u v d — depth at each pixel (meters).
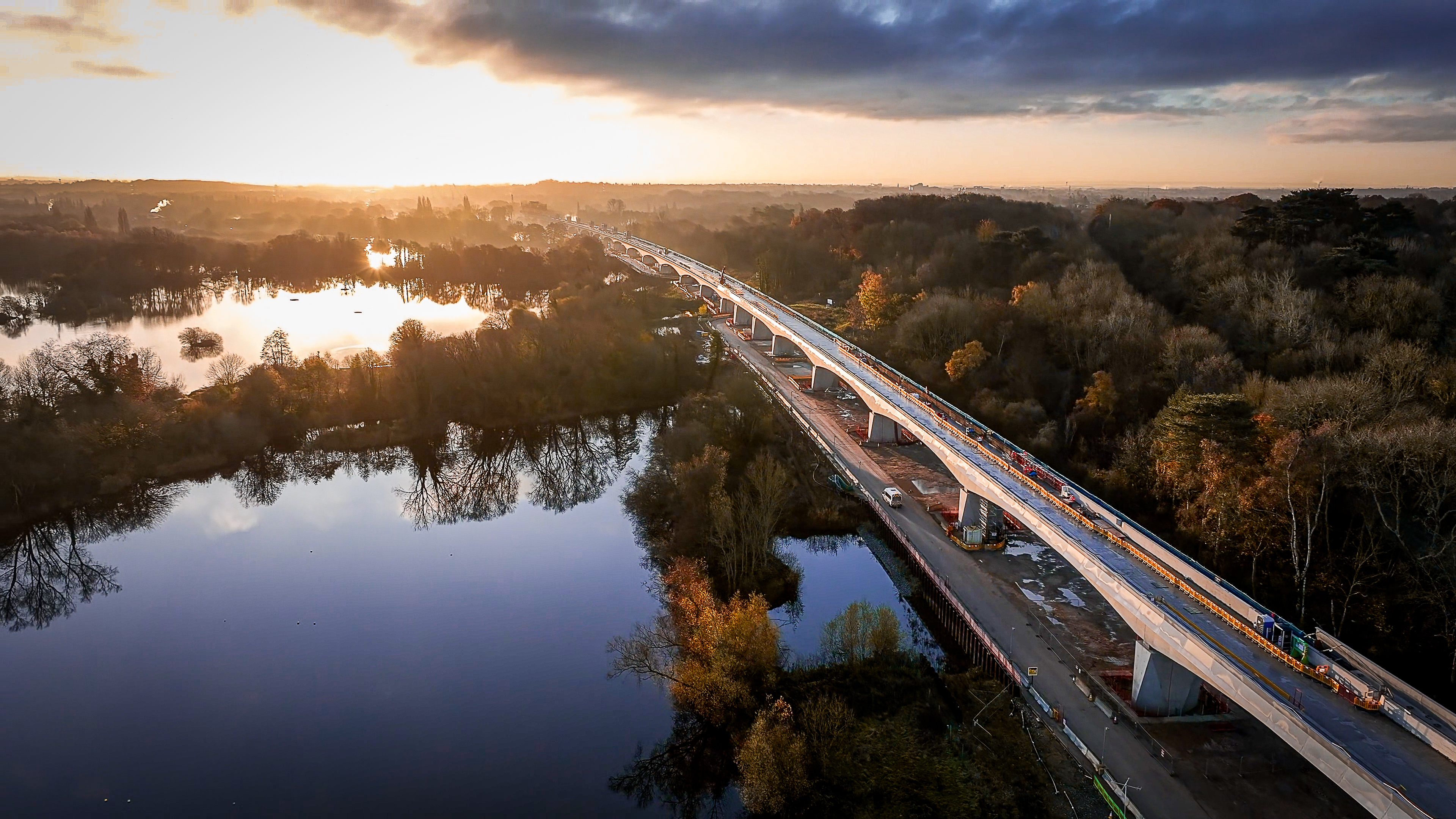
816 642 104.12
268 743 87.94
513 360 199.00
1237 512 100.69
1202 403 108.50
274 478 163.00
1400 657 87.50
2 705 94.94
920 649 104.00
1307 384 120.38
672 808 79.31
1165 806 72.19
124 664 102.69
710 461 128.75
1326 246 175.38
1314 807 72.00
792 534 135.25
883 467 155.50
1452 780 60.38
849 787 78.25
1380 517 95.31
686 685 90.25
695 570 108.62
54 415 152.75
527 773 83.62
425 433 183.88
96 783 82.44
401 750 86.81
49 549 134.50
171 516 145.62
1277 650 75.25
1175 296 179.50
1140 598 84.06
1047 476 119.44
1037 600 107.50
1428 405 115.44
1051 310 176.62
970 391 167.50
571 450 179.25
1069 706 86.06
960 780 78.12
